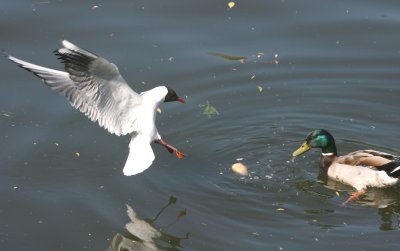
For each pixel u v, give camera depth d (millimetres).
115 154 13992
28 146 14062
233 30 17516
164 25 17547
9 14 17500
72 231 11789
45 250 11359
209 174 13430
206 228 11766
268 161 13977
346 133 14789
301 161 14148
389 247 11164
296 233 11594
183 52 16812
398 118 15164
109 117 11586
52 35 16922
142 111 11859
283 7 18203
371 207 12484
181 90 15961
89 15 17672
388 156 12992
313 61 16750
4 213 12250
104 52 16547
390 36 17312
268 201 12602
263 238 11477
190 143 14516
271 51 17000
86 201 12547
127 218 12070
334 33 17453
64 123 14828
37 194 12766
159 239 11516
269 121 15234
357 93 15945
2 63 16250
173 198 12617
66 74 11523
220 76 16312
